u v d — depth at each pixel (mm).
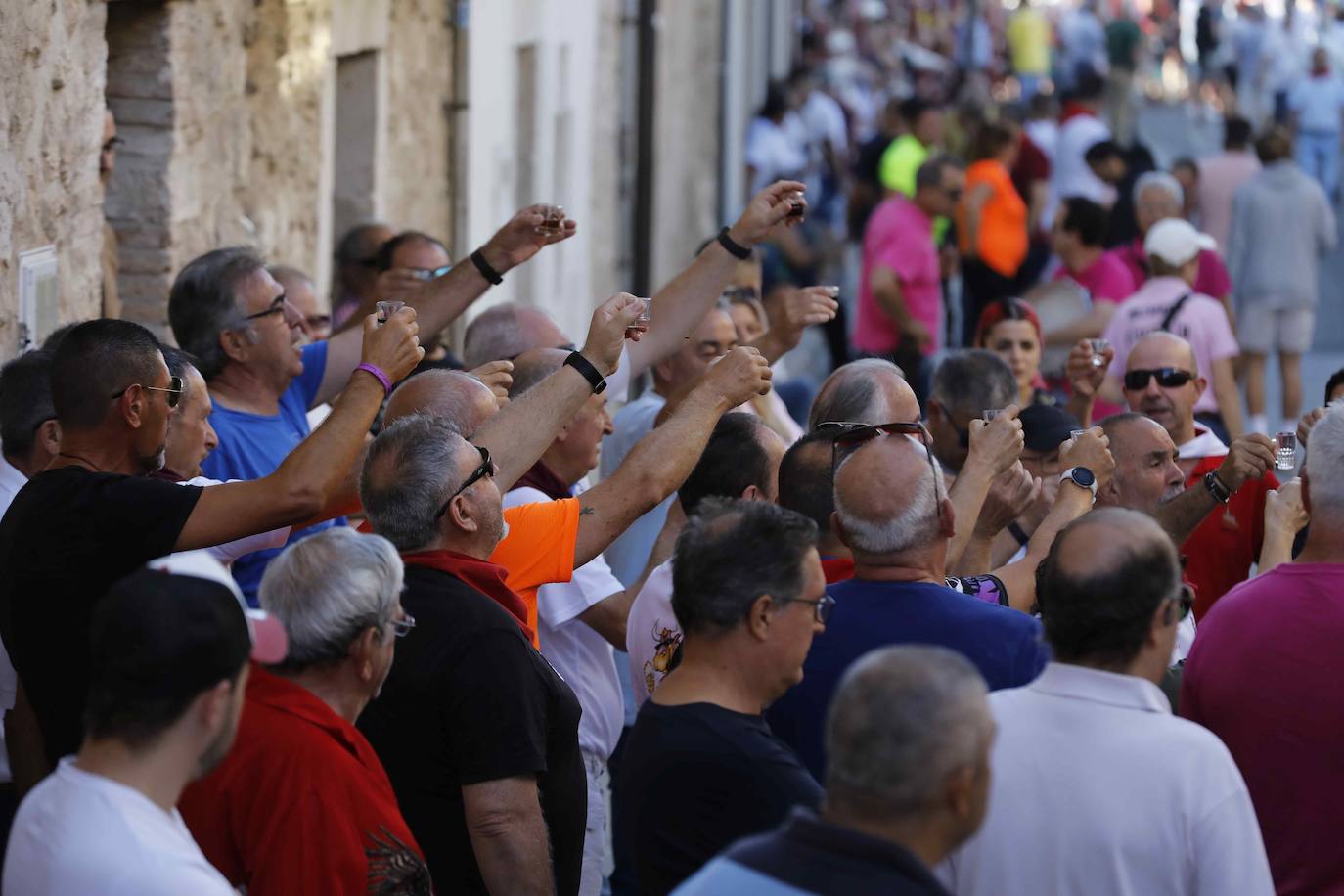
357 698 8859
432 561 10055
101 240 16078
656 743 8773
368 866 8492
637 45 41750
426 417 10359
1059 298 24875
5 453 11148
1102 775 8281
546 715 10172
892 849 6551
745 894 6586
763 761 8594
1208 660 10109
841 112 59906
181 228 18594
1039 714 8461
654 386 17172
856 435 10953
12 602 9555
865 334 28219
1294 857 9836
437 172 29000
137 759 7250
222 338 14062
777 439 12328
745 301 19812
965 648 9422
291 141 22703
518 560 11031
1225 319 23016
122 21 18047
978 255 32281
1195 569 14641
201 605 7312
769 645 8773
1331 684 9719
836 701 6828
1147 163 36906
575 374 11555
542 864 9852
